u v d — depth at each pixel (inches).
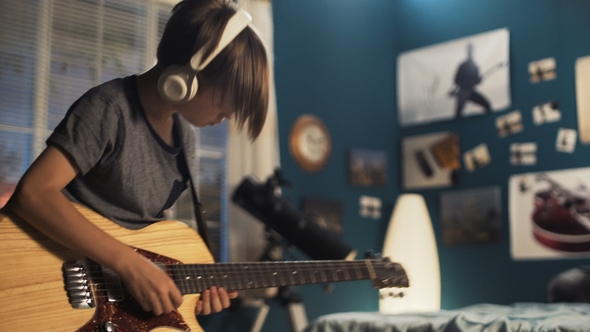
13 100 127.6
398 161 195.8
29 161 128.6
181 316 56.7
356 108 186.9
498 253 173.2
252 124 56.4
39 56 130.6
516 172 172.7
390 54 199.9
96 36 138.5
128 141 54.4
